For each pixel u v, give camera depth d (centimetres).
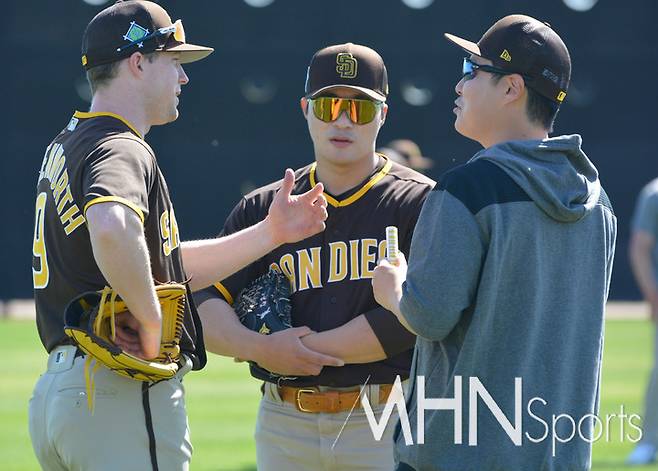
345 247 1789
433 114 9725
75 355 1479
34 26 9381
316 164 1872
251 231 1722
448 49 9725
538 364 1355
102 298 1423
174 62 1584
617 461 3066
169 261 1521
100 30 1544
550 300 1364
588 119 9894
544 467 1345
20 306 8906
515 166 1343
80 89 9444
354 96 1773
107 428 1458
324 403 1772
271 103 9750
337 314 1781
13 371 5003
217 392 4419
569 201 1357
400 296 1408
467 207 1319
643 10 9862
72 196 1463
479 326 1333
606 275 1423
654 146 9888
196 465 2978
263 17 9694
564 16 9812
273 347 1748
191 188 9700
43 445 1505
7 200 9219
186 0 9619
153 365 1444
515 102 1410
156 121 1588
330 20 9712
